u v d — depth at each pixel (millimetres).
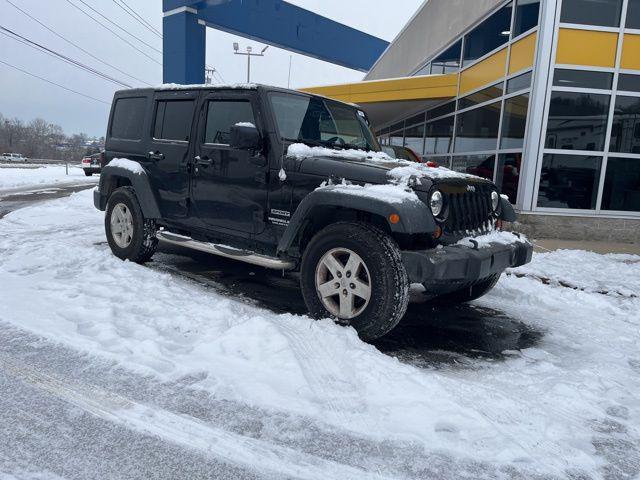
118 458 2367
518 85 10188
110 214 6223
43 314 3980
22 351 3389
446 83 13734
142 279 5156
